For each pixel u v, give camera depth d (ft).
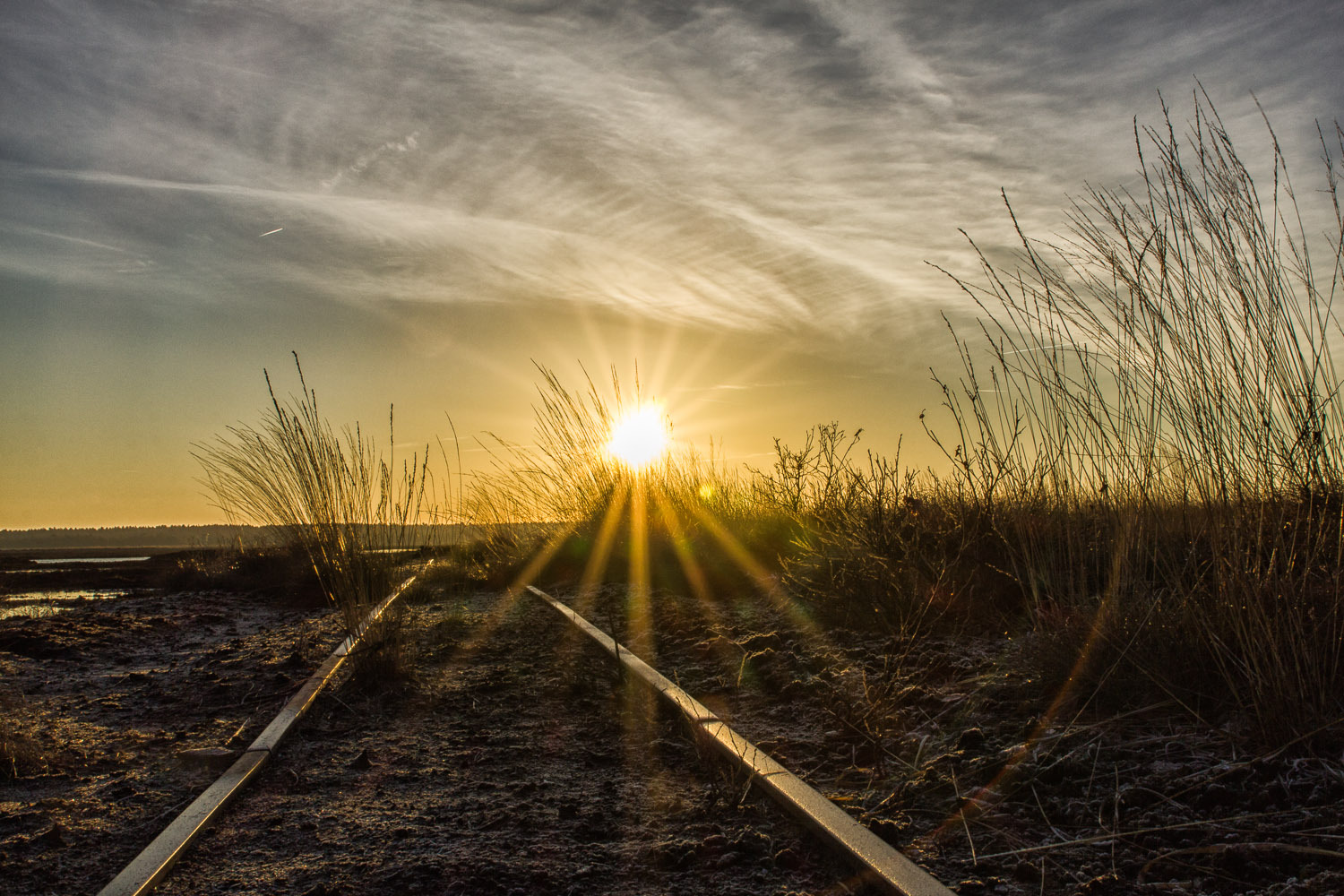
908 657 15.25
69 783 12.14
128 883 8.24
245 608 35.27
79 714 16.22
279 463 20.47
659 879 8.36
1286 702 9.83
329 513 19.29
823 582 21.20
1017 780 9.93
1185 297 11.81
